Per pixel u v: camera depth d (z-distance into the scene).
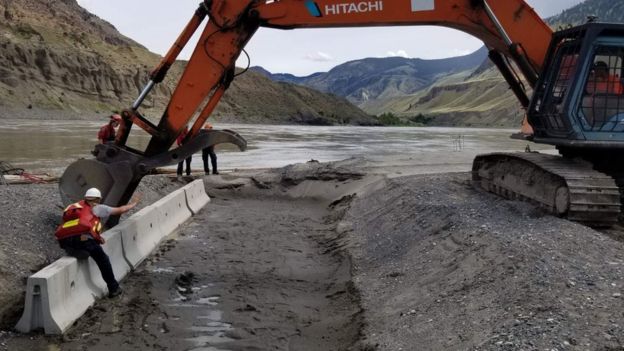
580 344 4.71
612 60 9.30
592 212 8.87
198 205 14.48
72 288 6.98
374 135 61.78
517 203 10.46
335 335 6.94
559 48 9.94
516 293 5.98
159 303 7.72
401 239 10.10
